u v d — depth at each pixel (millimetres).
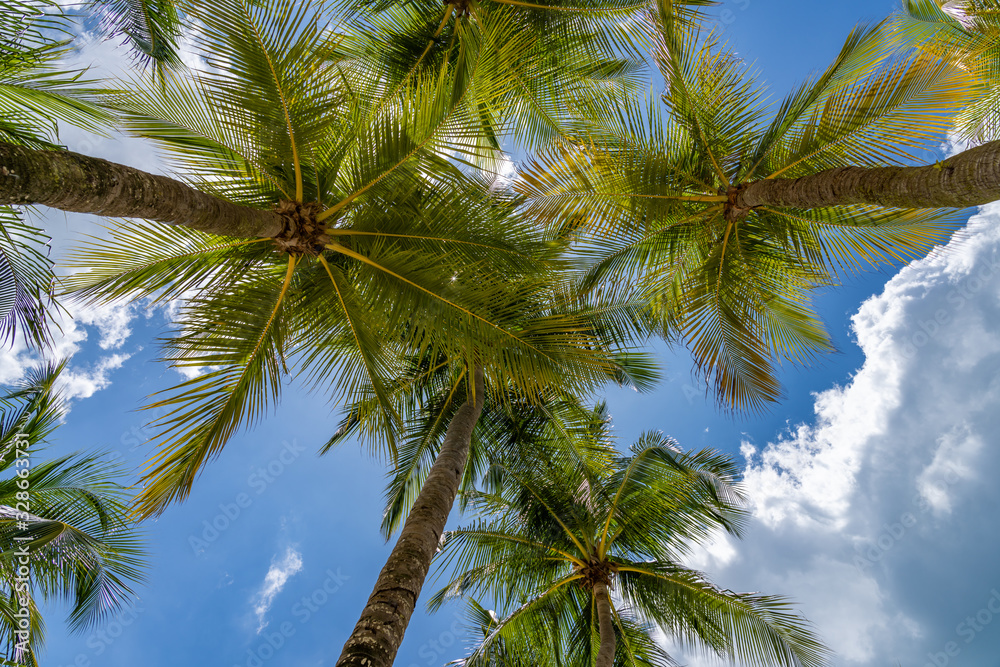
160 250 7055
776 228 8492
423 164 6879
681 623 10867
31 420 10266
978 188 5031
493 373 7805
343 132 6988
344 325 7457
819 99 8336
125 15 7523
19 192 3752
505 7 10312
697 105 8445
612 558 11594
